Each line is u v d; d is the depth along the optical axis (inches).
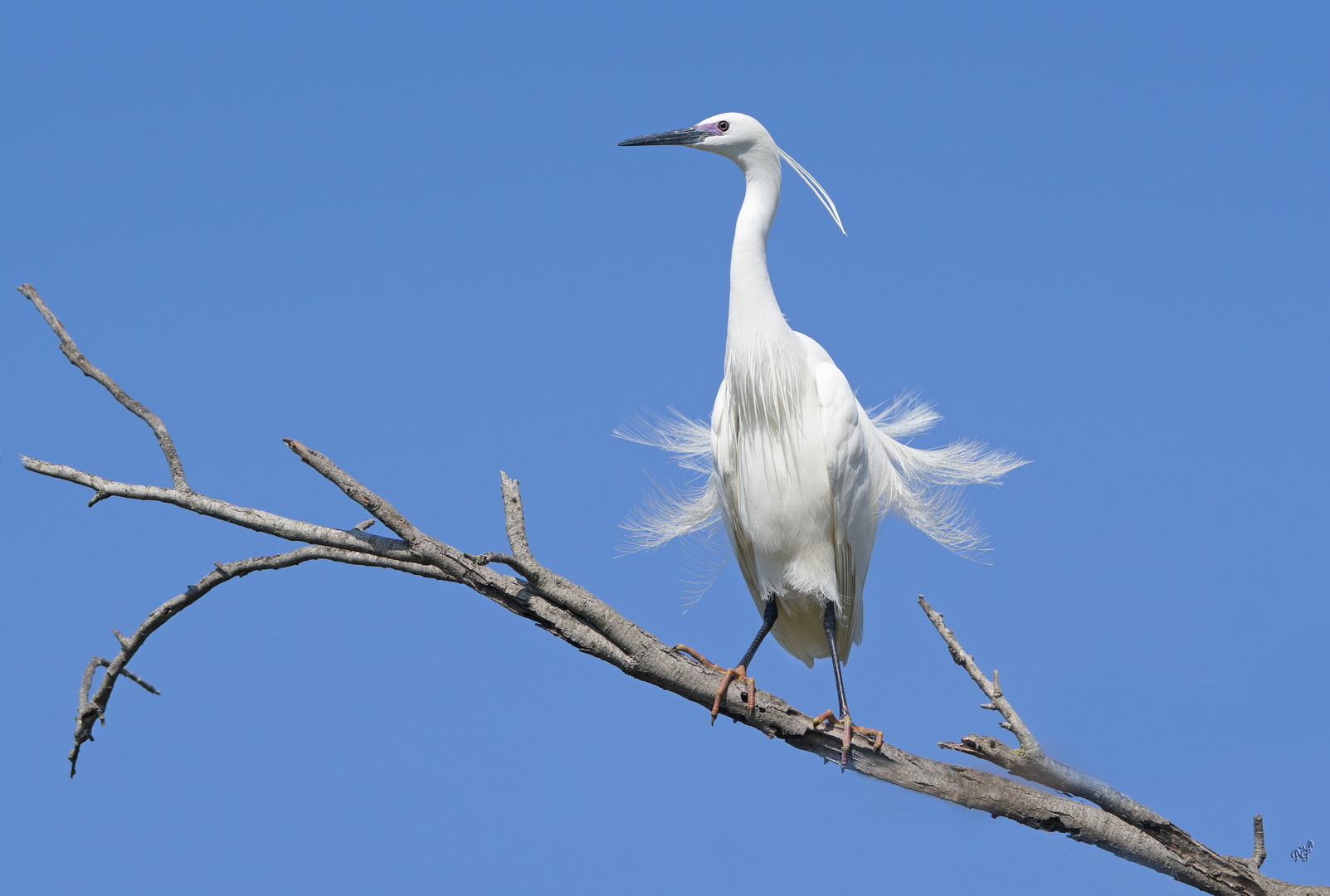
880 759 352.2
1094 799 349.7
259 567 371.2
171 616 374.6
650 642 354.6
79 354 389.1
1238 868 349.7
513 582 354.9
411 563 360.8
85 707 362.9
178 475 375.9
